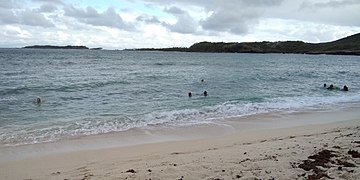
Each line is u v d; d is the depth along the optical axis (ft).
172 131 40.91
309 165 23.09
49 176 24.16
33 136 37.88
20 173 25.41
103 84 89.40
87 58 264.11
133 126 43.65
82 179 22.50
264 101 65.72
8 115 49.44
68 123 44.98
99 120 47.16
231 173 22.09
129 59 268.41
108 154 30.83
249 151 28.09
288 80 111.75
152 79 105.81
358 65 227.20
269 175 21.45
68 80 96.53
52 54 318.24
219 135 38.83
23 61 187.62
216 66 191.11
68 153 31.35
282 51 603.26
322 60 312.09
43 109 54.75
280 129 41.42
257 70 159.02
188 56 380.99
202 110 55.36
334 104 63.31
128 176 22.40
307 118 49.42
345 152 26.12
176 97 70.23
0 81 88.63
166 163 25.67
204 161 25.41
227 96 72.18
